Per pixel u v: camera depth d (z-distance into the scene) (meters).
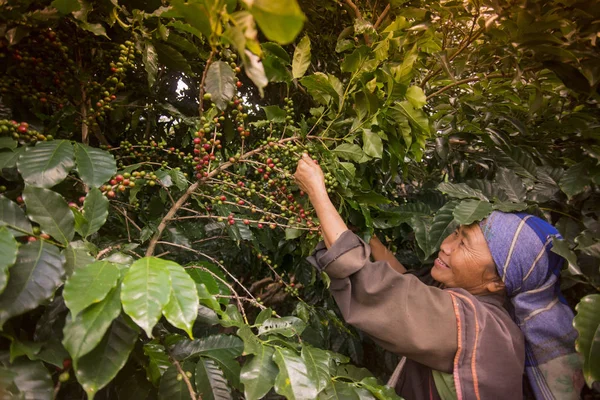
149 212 1.45
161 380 0.85
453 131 1.87
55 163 0.88
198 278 1.10
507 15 1.34
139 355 0.87
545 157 1.87
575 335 1.16
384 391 1.02
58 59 1.18
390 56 1.50
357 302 1.18
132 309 0.62
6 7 0.93
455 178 2.16
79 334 0.62
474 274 1.26
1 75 1.13
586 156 1.66
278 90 1.96
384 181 2.00
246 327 0.97
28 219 0.77
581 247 1.28
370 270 1.17
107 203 0.87
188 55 1.51
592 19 1.24
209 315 0.95
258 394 0.81
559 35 1.36
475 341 1.07
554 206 1.66
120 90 1.42
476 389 1.05
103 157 0.95
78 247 0.78
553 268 1.24
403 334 1.09
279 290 2.35
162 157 1.59
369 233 1.52
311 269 1.92
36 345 0.70
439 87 2.06
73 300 0.62
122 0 1.19
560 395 1.11
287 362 0.87
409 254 2.10
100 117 1.21
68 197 1.14
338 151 1.35
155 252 1.53
